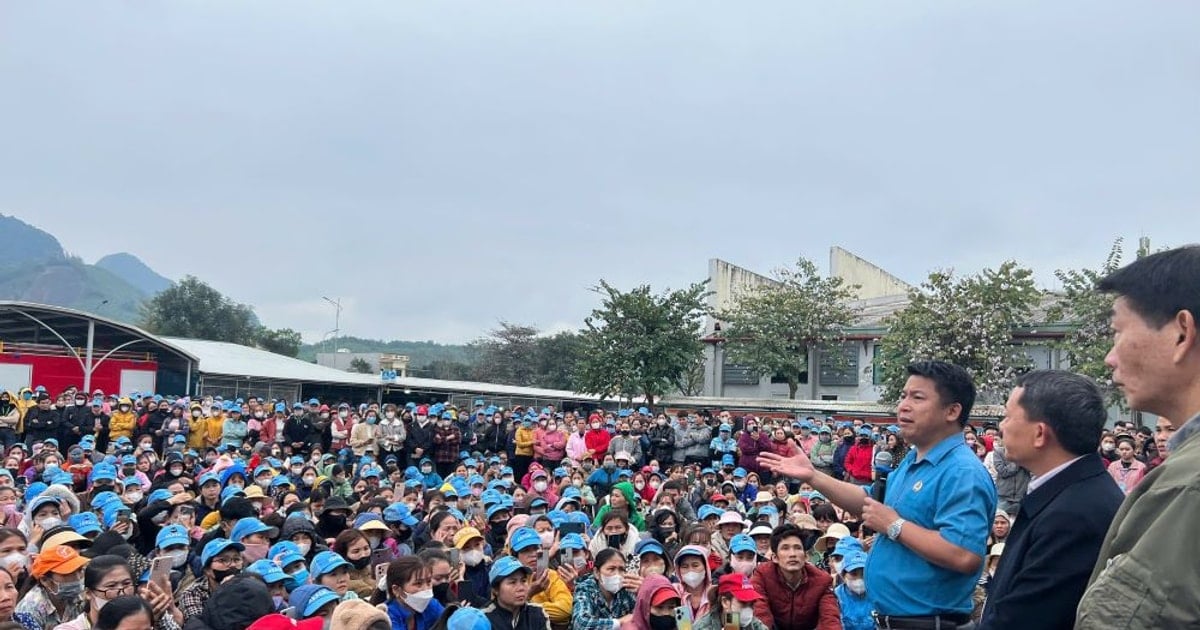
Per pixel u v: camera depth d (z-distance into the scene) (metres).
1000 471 10.39
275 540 8.97
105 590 6.05
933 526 3.86
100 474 12.14
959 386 3.97
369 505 10.87
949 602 3.77
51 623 6.58
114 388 30.28
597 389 28.98
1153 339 2.26
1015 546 3.20
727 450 18.94
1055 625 2.92
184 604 7.25
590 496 13.95
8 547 7.02
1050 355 26.28
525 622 6.73
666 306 28.92
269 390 34.69
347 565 7.56
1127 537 2.08
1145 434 14.66
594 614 7.23
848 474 16.73
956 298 26.44
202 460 16.36
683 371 30.31
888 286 42.50
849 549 7.75
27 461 15.39
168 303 61.03
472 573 8.69
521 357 59.06
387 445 20.36
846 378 32.75
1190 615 1.85
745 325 33.00
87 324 29.09
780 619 6.75
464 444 21.52
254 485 12.24
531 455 20.70
